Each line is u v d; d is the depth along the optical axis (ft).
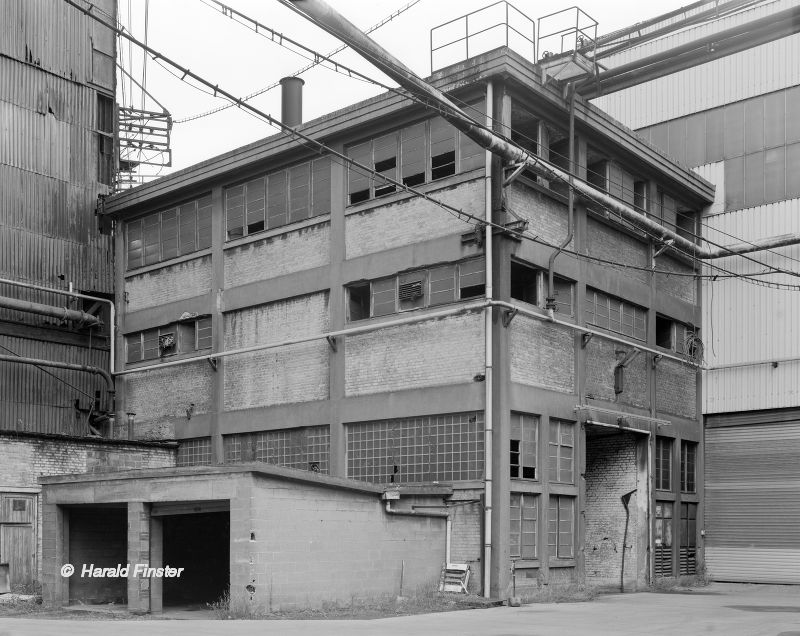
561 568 77.41
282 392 88.17
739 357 96.89
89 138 104.88
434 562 72.69
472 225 75.51
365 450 81.15
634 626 53.11
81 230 103.09
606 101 110.52
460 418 75.15
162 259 101.96
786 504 92.68
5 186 96.48
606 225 87.81
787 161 95.86
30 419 96.32
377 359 81.05
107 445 90.02
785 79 96.94
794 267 93.71
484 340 74.08
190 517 83.10
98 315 104.37
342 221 84.74
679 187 96.73
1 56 97.35
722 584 93.71
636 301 90.17
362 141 84.69
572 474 79.87
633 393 88.99
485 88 75.41
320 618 58.59
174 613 66.69
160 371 100.07
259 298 90.68
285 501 62.08
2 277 95.04
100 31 107.04
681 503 94.58
